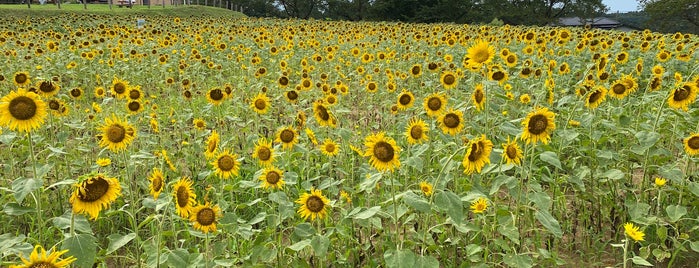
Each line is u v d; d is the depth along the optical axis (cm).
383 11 7475
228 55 1519
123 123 381
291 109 812
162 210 459
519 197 374
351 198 475
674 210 394
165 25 2752
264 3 9375
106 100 651
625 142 607
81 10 4147
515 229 363
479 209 392
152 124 687
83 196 280
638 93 963
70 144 748
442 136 446
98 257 342
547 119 357
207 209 342
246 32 2338
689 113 556
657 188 421
